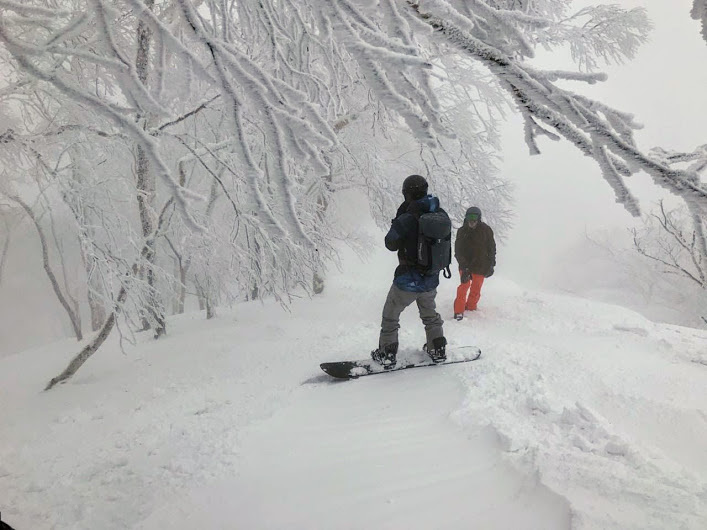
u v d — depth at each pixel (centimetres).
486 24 144
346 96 529
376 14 148
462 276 641
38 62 258
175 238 736
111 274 441
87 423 416
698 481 201
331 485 230
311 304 889
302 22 254
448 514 195
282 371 495
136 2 145
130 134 161
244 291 559
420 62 130
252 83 151
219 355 603
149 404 450
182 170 598
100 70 521
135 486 260
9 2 156
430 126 143
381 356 429
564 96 136
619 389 347
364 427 304
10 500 269
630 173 146
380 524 194
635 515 171
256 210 163
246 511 216
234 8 303
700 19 149
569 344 486
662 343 472
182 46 153
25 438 388
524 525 179
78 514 241
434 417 308
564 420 275
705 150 169
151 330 840
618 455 229
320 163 164
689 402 322
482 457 238
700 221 149
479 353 438
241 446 289
